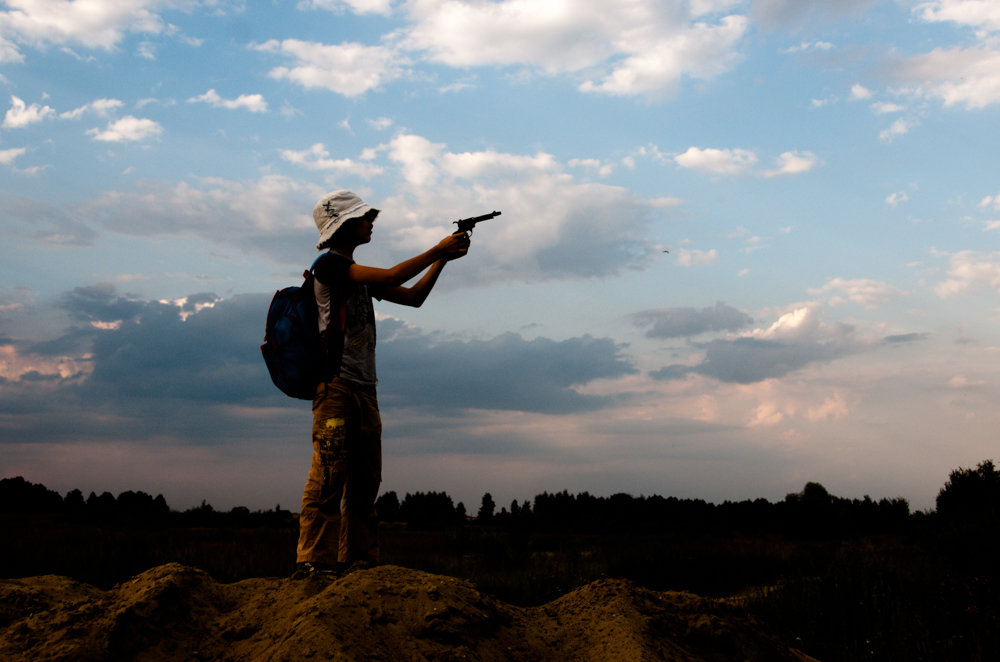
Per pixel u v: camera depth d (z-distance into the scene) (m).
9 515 31.55
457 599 3.50
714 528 38.06
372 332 4.38
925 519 18.30
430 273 4.64
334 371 4.13
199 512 32.69
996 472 19.72
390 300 4.55
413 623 3.20
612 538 28.64
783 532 31.88
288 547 15.46
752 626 4.13
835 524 30.27
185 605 3.44
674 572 14.62
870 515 32.12
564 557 17.39
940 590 8.91
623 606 3.77
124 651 3.11
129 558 11.02
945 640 7.41
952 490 20.09
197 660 3.17
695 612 4.09
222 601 3.66
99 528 20.11
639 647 3.34
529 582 11.91
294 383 4.19
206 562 11.37
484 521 58.34
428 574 3.76
